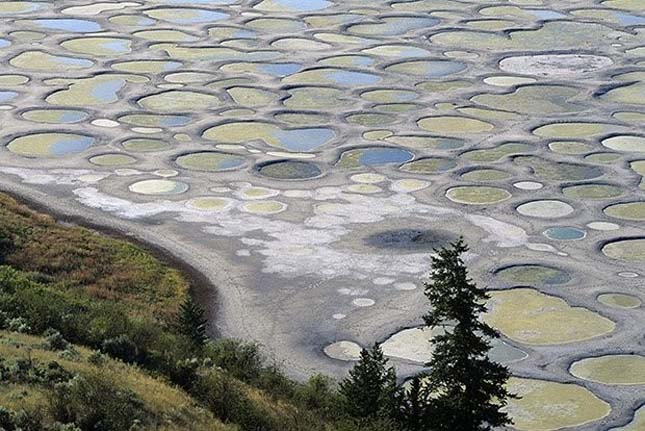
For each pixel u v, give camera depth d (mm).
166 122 174250
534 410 95812
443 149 163375
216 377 76562
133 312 103875
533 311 114625
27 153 159750
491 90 192375
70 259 117812
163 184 148125
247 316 111438
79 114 177625
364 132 170375
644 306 115938
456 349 76188
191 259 124938
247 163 156375
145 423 63875
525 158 160250
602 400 97938
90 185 147500
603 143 167625
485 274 122688
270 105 182750
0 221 124062
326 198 143750
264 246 128625
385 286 118562
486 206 142125
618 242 132375
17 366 65875
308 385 88125
